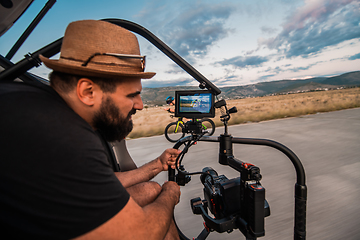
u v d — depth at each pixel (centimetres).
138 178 117
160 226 59
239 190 103
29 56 95
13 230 41
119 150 156
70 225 42
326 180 271
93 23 58
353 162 331
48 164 41
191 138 112
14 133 41
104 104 60
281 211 207
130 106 65
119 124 64
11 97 46
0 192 40
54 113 48
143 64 65
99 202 45
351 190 238
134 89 64
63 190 42
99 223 44
